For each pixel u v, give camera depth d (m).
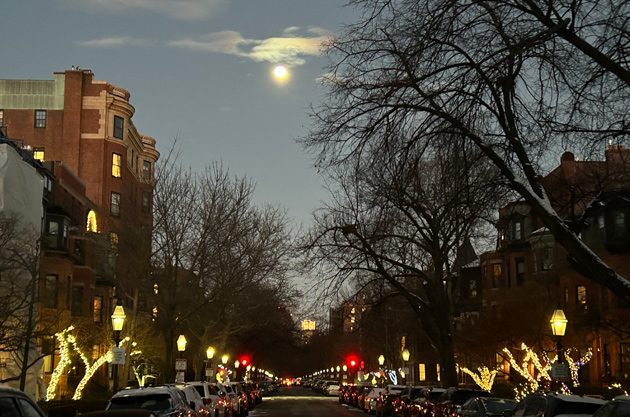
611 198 18.42
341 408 55.06
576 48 16.30
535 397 15.92
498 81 16.33
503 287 61.78
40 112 73.88
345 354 120.94
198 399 23.59
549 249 53.72
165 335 43.44
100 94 74.38
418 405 30.31
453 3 15.16
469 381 65.81
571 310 40.38
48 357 47.50
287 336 80.06
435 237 37.91
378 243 37.84
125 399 17.39
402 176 17.17
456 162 16.67
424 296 52.38
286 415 43.69
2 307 28.33
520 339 40.59
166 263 44.84
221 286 45.53
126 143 76.31
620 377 40.12
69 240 53.16
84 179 72.94
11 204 37.66
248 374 89.56
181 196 44.75
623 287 14.70
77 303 53.56
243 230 45.81
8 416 7.98
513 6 15.61
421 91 16.36
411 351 79.81
